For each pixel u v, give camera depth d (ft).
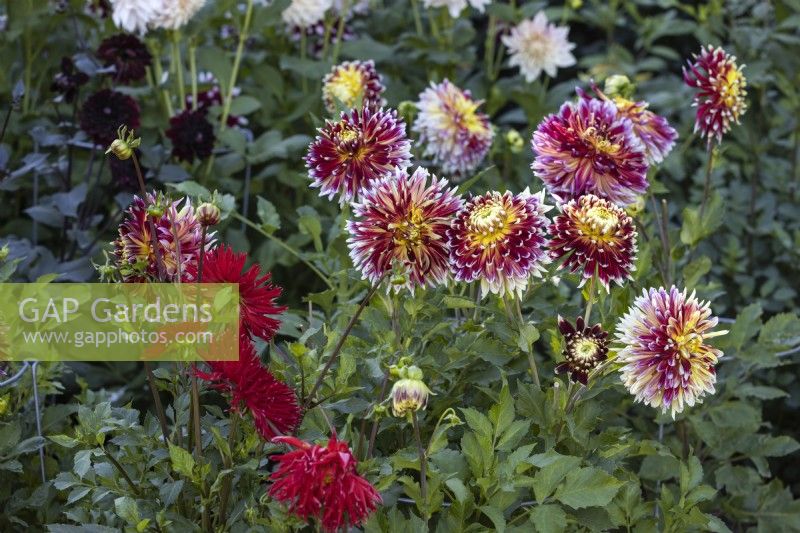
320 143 5.54
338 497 4.13
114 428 5.03
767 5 11.27
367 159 5.51
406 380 4.36
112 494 5.28
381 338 5.47
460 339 5.60
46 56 10.16
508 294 5.55
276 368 5.14
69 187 8.98
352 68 8.36
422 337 5.67
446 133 7.96
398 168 5.48
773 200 10.51
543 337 7.07
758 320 7.48
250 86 11.03
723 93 6.57
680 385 4.93
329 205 9.84
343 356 5.07
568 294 8.21
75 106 9.04
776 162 11.16
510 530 5.03
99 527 4.85
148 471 5.27
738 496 7.68
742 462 9.06
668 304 4.96
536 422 5.52
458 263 5.07
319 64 10.41
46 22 9.76
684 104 11.64
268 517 5.03
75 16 9.84
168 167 8.89
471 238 5.04
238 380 4.48
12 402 6.41
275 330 4.84
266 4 10.23
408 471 5.76
